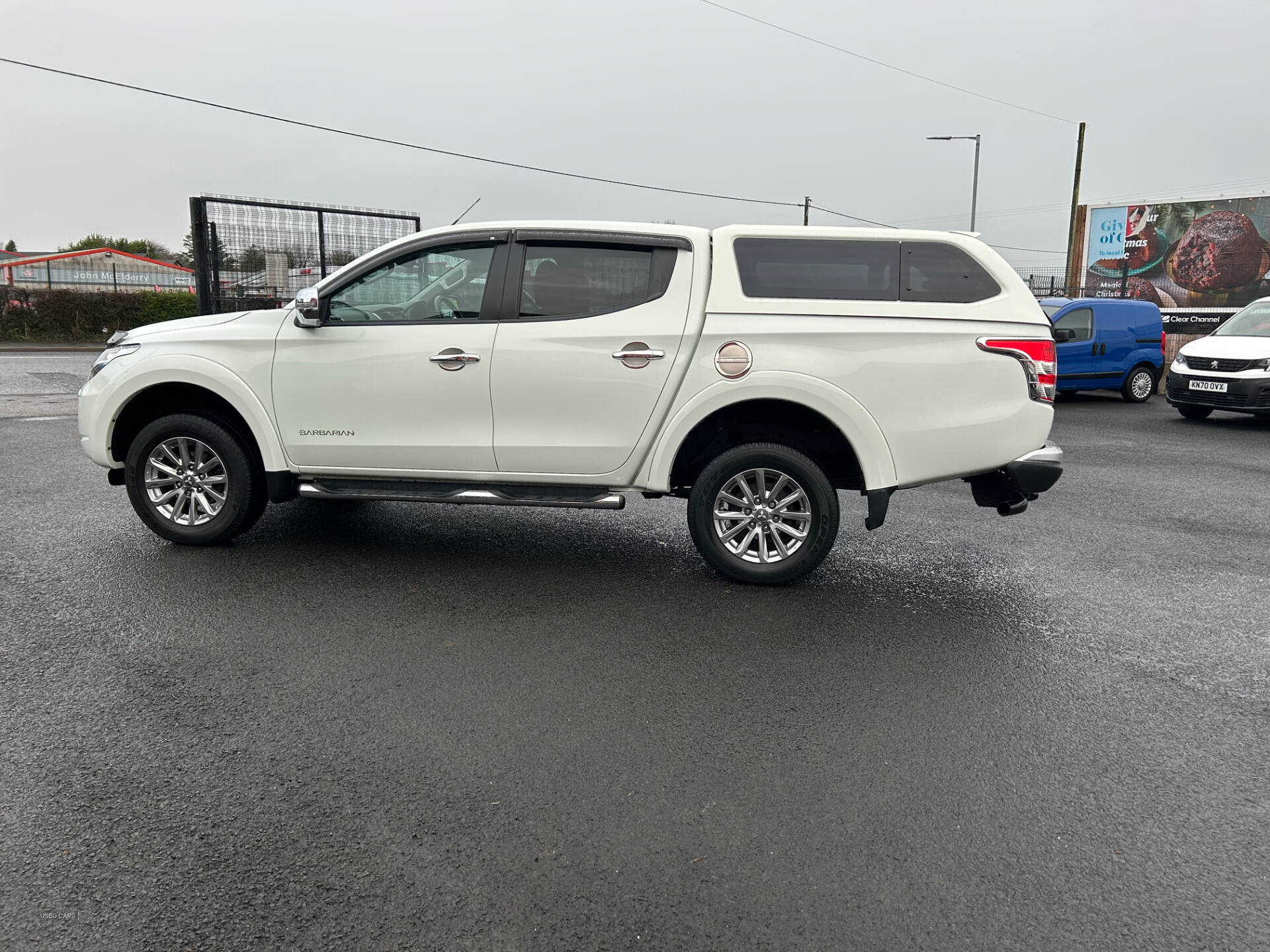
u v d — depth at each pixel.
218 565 5.25
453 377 5.07
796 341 4.83
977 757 3.24
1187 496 7.96
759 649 4.21
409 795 2.90
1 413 11.39
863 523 6.84
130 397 5.45
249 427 5.46
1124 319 15.85
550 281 5.07
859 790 3.00
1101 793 3.01
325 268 16.02
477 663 3.96
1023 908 2.42
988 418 4.81
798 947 2.26
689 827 2.76
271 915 2.34
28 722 3.32
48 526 6.01
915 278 4.88
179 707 3.47
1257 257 31.02
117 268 59.41
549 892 2.45
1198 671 4.08
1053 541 6.35
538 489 5.23
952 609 4.85
